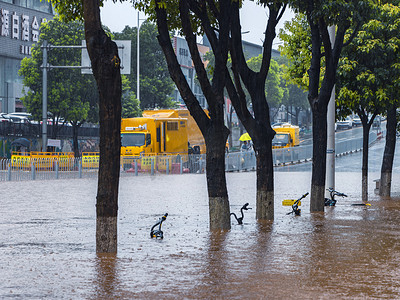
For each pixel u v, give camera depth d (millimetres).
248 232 18500
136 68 88312
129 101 81812
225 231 18828
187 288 10742
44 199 31609
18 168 51656
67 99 70562
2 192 36562
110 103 14336
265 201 21828
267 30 21031
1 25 85875
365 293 10352
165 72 89250
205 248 15430
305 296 10117
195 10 19125
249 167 69250
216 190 19328
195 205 28562
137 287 10852
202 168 64000
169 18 21266
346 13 21000
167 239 17281
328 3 20516
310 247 15383
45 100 59844
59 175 54219
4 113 79250
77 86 71250
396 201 29609
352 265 12898
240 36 20453
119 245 16141
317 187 24609
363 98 28500
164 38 18453
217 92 18766
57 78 71062
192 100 18891
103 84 14203
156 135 60281
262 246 15625
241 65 20781
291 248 15227
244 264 13062
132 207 27578
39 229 19734
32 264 13266
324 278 11570
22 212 25156
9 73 88438
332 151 29156
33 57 71625
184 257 14062
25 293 10422
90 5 13977
